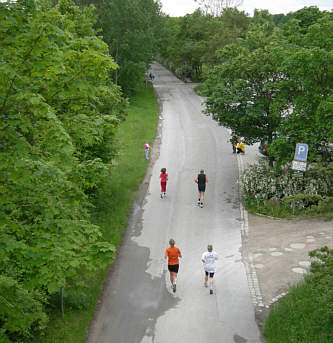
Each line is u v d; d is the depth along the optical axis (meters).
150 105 45.16
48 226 6.92
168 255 11.88
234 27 60.69
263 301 11.48
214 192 20.72
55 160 7.12
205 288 12.27
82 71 7.34
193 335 10.12
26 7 6.51
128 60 47.66
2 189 6.73
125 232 16.39
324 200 13.75
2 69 5.71
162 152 27.86
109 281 12.78
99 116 8.72
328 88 16.45
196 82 65.44
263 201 18.50
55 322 10.35
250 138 20.48
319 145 17.39
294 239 15.24
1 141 6.31
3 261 6.52
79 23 20.20
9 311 6.73
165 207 18.94
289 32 19.19
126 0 46.72
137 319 10.84
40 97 5.74
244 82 19.09
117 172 23.03
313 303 10.38
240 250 14.71
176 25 83.12
